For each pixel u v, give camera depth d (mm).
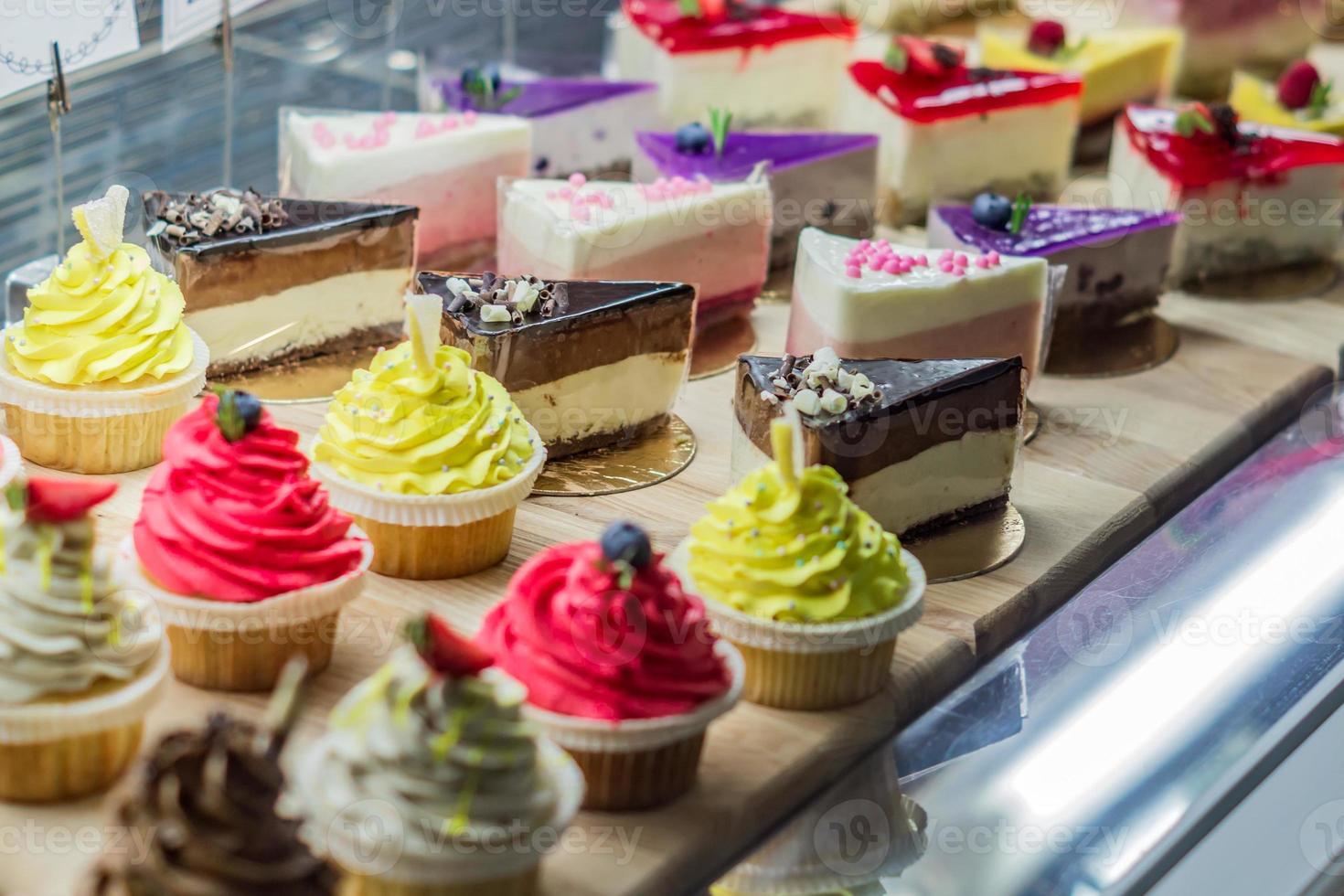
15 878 816
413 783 799
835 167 1219
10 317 1047
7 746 832
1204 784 867
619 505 1009
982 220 1146
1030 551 991
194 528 877
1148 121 1238
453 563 959
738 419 1006
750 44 1300
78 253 990
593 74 1386
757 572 895
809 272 1080
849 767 894
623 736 844
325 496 901
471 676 805
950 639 937
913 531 995
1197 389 1115
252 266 1062
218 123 1183
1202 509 1023
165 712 881
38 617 832
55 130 1036
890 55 1269
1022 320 1092
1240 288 1224
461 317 1019
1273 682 906
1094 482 1037
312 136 1163
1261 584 959
